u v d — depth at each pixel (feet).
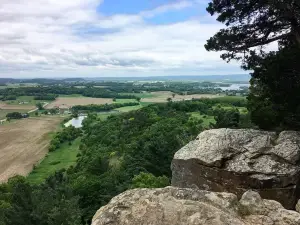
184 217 21.35
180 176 47.26
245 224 21.86
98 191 139.54
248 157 43.32
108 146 266.57
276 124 69.82
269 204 25.52
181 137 171.73
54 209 107.86
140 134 261.03
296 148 42.86
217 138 46.98
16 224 108.68
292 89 55.93
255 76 61.26
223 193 25.62
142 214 21.81
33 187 161.07
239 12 55.26
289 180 40.50
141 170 149.28
